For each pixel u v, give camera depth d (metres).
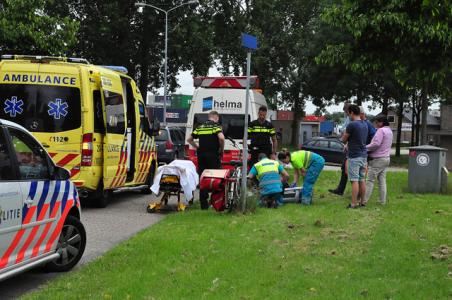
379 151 11.16
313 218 9.58
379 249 7.20
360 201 11.16
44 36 22.36
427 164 13.78
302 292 5.40
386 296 5.26
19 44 22.09
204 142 11.55
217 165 11.59
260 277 5.92
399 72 10.69
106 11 39.09
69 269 6.55
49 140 10.71
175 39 41.53
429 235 8.08
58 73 10.78
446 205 11.29
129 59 41.94
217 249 7.26
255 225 8.95
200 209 11.05
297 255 6.91
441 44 9.11
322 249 7.22
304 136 85.75
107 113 11.40
